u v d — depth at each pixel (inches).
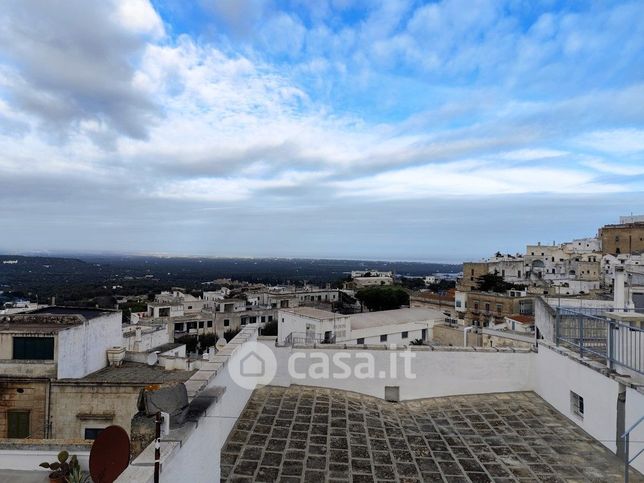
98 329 729.6
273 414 308.5
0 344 616.4
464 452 270.5
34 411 597.3
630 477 238.1
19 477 275.3
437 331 1704.0
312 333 1445.6
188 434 154.7
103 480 205.6
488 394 377.1
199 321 2282.2
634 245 3228.3
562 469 251.0
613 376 267.9
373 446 271.3
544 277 3129.9
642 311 458.0
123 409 598.9
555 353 344.2
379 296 2733.8
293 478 227.5
